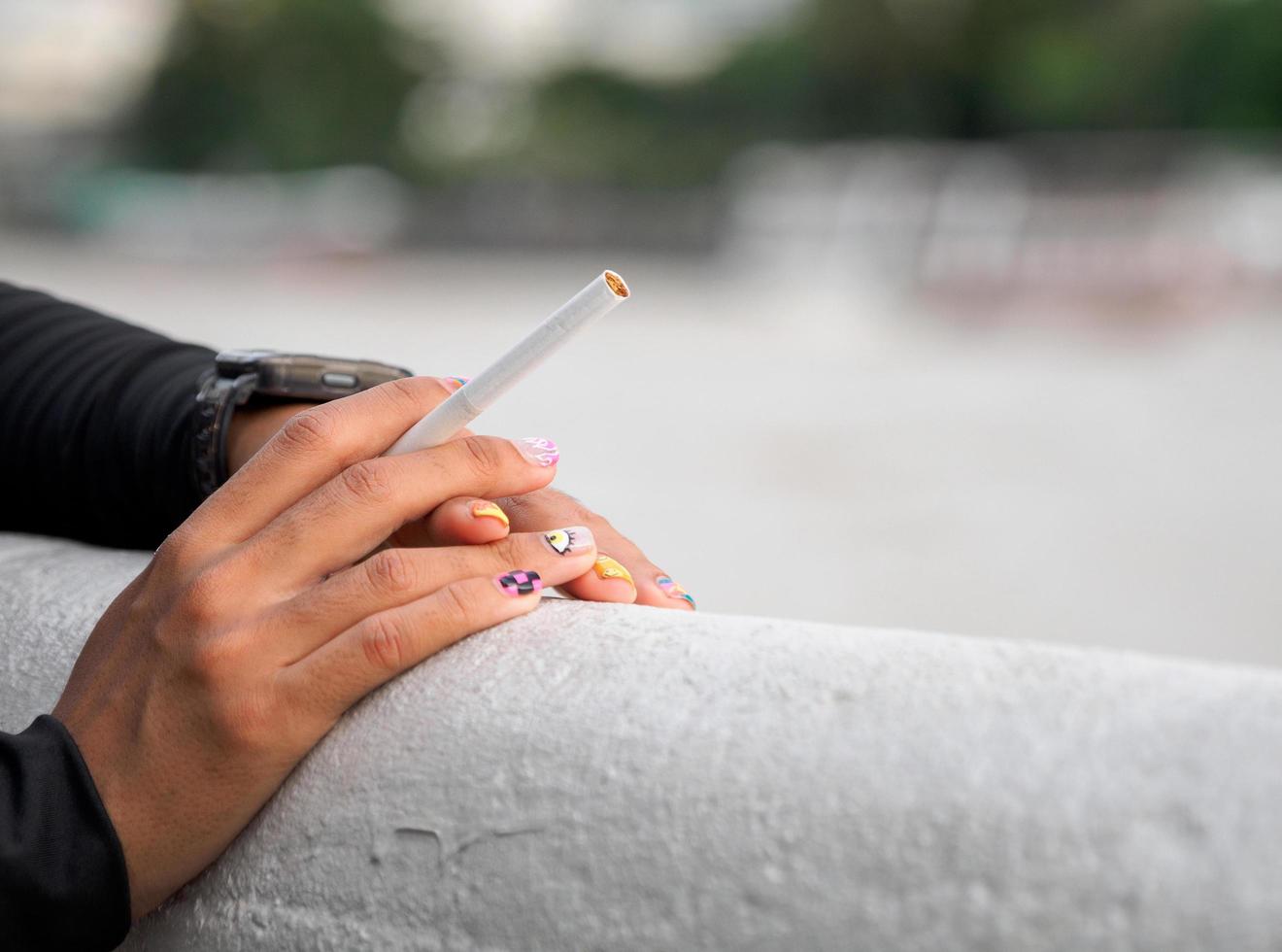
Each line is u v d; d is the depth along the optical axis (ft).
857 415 22.35
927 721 1.83
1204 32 73.77
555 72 99.76
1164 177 42.37
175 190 87.20
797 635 2.10
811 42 90.48
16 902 2.11
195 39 99.60
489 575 2.35
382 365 3.22
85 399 3.31
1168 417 21.77
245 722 2.17
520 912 1.97
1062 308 35.47
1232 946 1.53
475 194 66.33
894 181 44.52
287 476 2.39
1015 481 17.19
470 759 2.08
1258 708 1.70
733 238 54.13
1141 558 13.65
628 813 1.92
